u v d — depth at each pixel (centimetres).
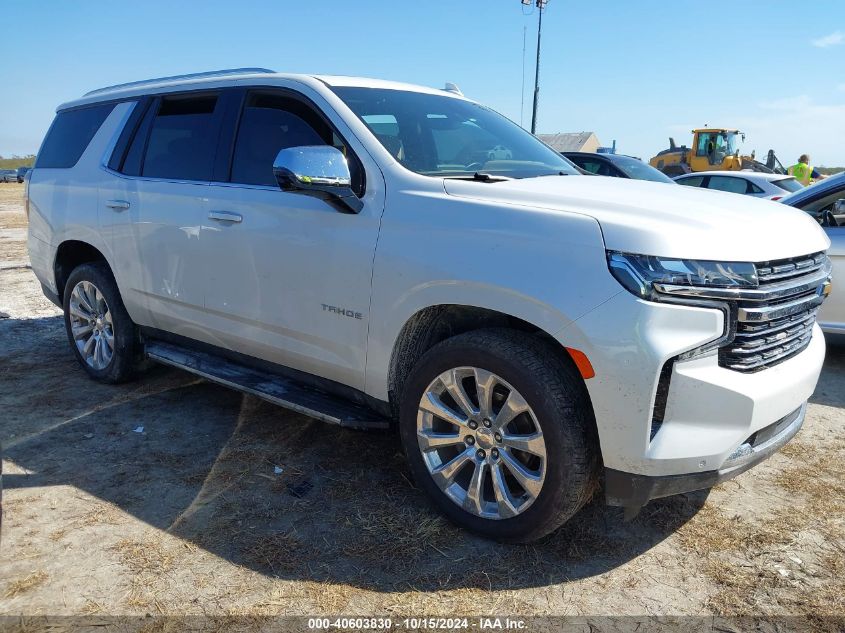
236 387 365
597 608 246
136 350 462
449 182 293
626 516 265
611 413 243
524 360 257
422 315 295
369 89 358
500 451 272
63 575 258
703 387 240
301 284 329
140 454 364
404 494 322
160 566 264
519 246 260
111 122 459
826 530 299
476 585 257
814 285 282
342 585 255
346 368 323
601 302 240
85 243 468
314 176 286
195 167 391
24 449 369
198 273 382
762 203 308
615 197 275
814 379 284
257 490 325
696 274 236
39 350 566
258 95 371
